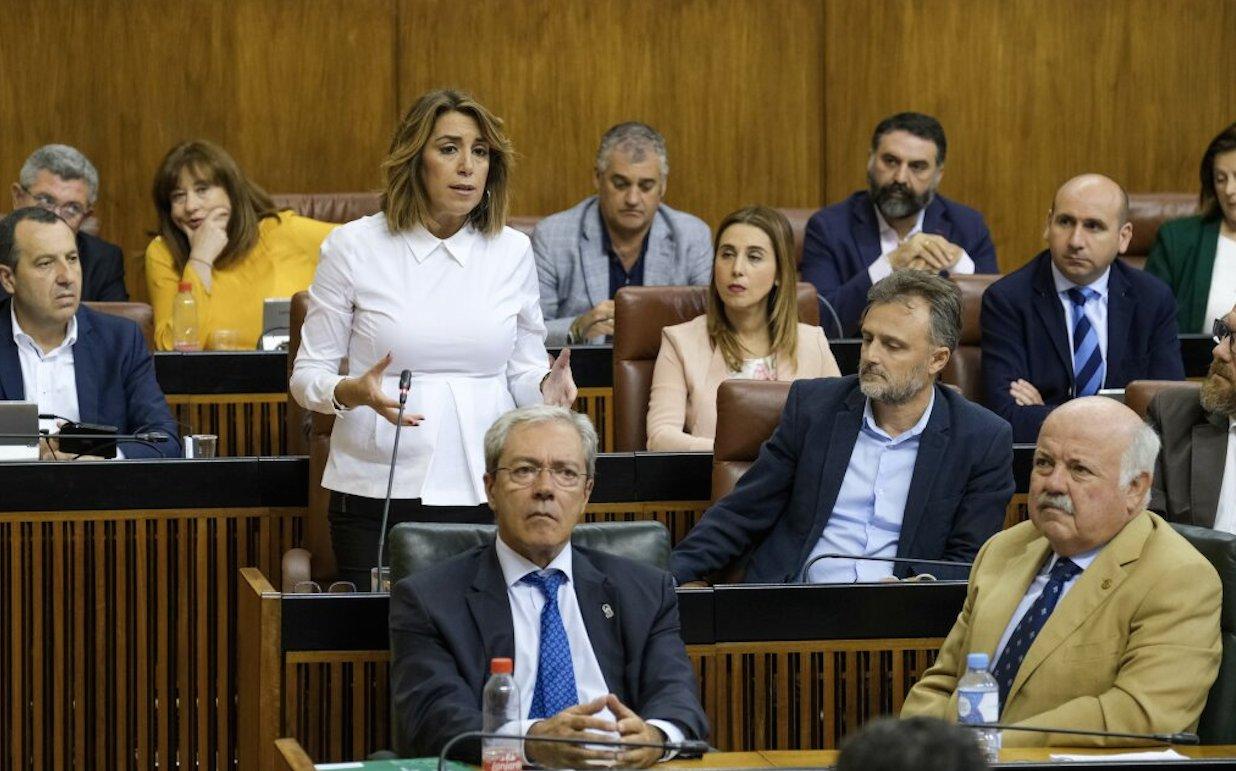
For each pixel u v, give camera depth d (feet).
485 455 28.09
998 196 69.15
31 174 53.47
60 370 41.19
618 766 24.66
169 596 36.09
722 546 35.50
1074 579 28.48
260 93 66.74
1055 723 26.89
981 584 29.32
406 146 33.09
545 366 34.86
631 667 27.63
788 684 30.50
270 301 48.83
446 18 67.31
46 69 65.72
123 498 35.76
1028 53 68.74
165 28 66.23
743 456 37.58
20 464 35.14
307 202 60.59
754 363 42.70
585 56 67.77
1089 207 45.29
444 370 33.53
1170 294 46.60
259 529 36.88
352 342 33.83
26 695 35.17
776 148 68.64
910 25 68.54
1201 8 69.05
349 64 67.05
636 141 53.21
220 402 45.55
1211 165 54.65
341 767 24.50
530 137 67.77
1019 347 45.47
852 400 35.68
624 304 44.06
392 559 29.04
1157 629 27.25
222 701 36.22
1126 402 37.24
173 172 53.21
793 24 68.44
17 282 40.29
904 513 34.96
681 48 68.13
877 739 13.33
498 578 27.68
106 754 35.68
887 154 54.29
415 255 33.37
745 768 24.38
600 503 38.17
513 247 34.09
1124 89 69.05
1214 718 27.48
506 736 22.93
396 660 27.30
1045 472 28.35
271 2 66.64
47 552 35.40
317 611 28.63
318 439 37.14
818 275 54.75
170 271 53.67
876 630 30.60
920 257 51.39
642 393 44.04
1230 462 34.94
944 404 35.58
